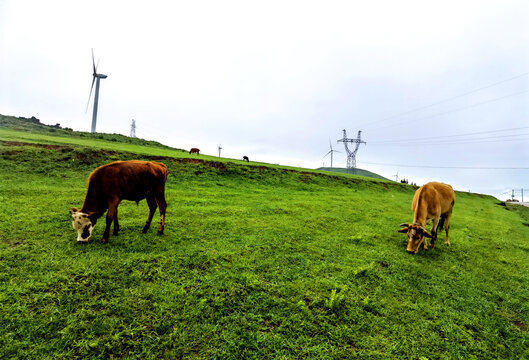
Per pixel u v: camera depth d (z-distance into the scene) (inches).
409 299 200.1
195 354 128.2
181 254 229.1
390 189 1204.5
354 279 219.3
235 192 616.7
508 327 181.2
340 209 539.2
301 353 135.0
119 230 278.8
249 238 291.7
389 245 328.5
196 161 849.5
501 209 1105.4
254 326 150.7
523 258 343.6
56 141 799.1
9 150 565.6
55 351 120.3
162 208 282.4
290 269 226.2
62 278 171.8
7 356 114.0
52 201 356.2
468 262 301.9
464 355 148.0
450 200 358.0
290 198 619.5
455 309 195.2
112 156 681.0
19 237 233.0
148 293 166.7
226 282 190.9
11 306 142.0
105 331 134.4
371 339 150.8
